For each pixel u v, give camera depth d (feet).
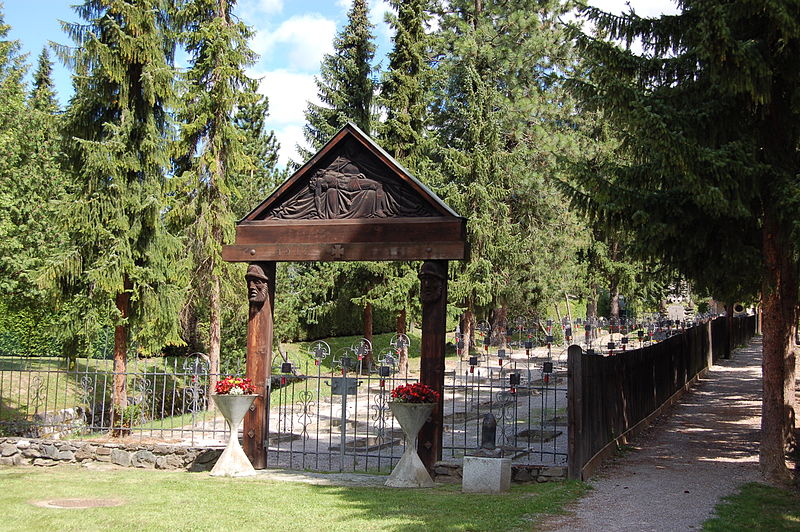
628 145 33.94
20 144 72.90
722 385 68.95
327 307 93.35
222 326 84.07
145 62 51.80
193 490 30.78
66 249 52.47
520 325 115.03
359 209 36.76
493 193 99.60
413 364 100.63
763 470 32.32
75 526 23.54
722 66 28.55
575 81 34.42
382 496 29.19
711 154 28.32
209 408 66.64
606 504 26.99
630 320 117.91
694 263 34.55
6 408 60.08
